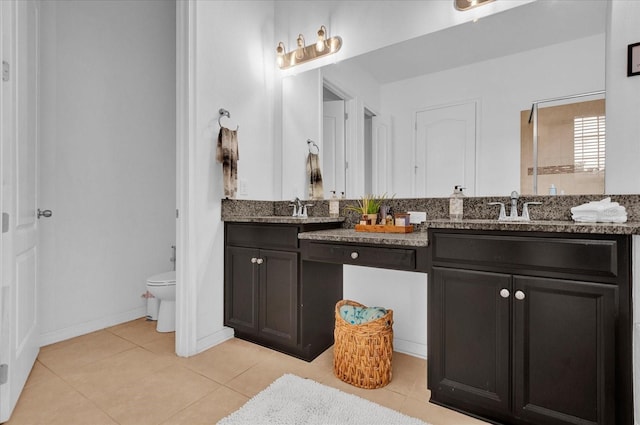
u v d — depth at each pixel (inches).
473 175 76.1
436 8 80.7
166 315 98.9
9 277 57.6
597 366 45.5
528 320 50.1
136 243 112.0
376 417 56.4
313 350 81.3
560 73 67.2
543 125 68.9
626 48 59.5
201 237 84.6
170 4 123.0
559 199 66.2
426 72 82.2
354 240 67.2
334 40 95.0
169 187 123.0
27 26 70.4
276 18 109.0
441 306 57.5
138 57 112.6
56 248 91.8
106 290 103.5
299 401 61.0
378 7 88.7
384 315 70.2
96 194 101.3
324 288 85.7
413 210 83.3
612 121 60.7
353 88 92.8
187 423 55.4
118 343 89.9
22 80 66.5
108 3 104.2
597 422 45.6
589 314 45.9
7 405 56.1
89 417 56.9
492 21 74.2
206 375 71.9
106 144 104.0
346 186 94.1
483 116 75.2
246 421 55.2
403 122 85.1
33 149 75.2
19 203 64.1
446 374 57.4
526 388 50.4
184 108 82.4
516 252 50.5
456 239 55.7
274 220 81.4
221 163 90.0
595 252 45.3
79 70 97.1
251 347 87.3
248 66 99.0
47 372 73.0
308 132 101.5
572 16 66.4
